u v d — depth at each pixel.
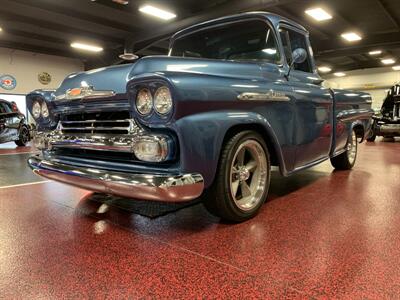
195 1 8.72
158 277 1.38
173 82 1.52
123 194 1.66
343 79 22.02
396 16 10.64
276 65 2.36
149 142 1.60
